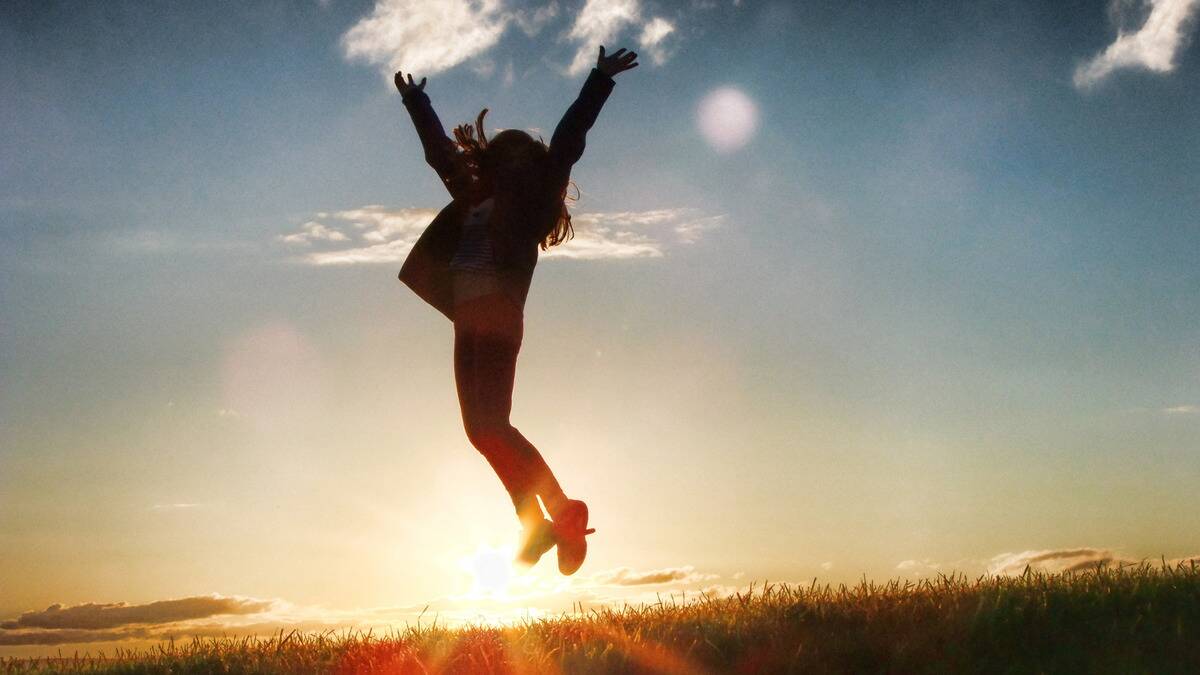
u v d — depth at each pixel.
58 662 6.44
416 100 5.17
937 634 4.76
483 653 5.05
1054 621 4.78
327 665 5.56
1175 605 4.95
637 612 6.48
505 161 4.85
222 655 6.25
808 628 5.28
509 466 4.61
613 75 4.77
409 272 4.98
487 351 4.56
